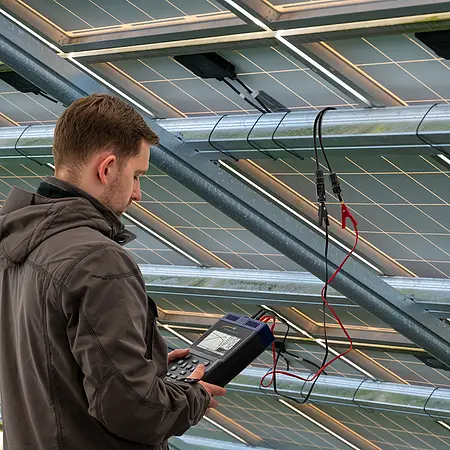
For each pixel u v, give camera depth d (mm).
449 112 5824
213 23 5969
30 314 2242
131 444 2270
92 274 2184
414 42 5465
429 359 8711
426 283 7621
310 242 7469
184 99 7098
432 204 6723
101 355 2145
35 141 8344
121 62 6945
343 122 6285
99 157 2307
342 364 9953
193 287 9109
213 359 2672
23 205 2336
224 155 7066
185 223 8641
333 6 5352
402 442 11141
